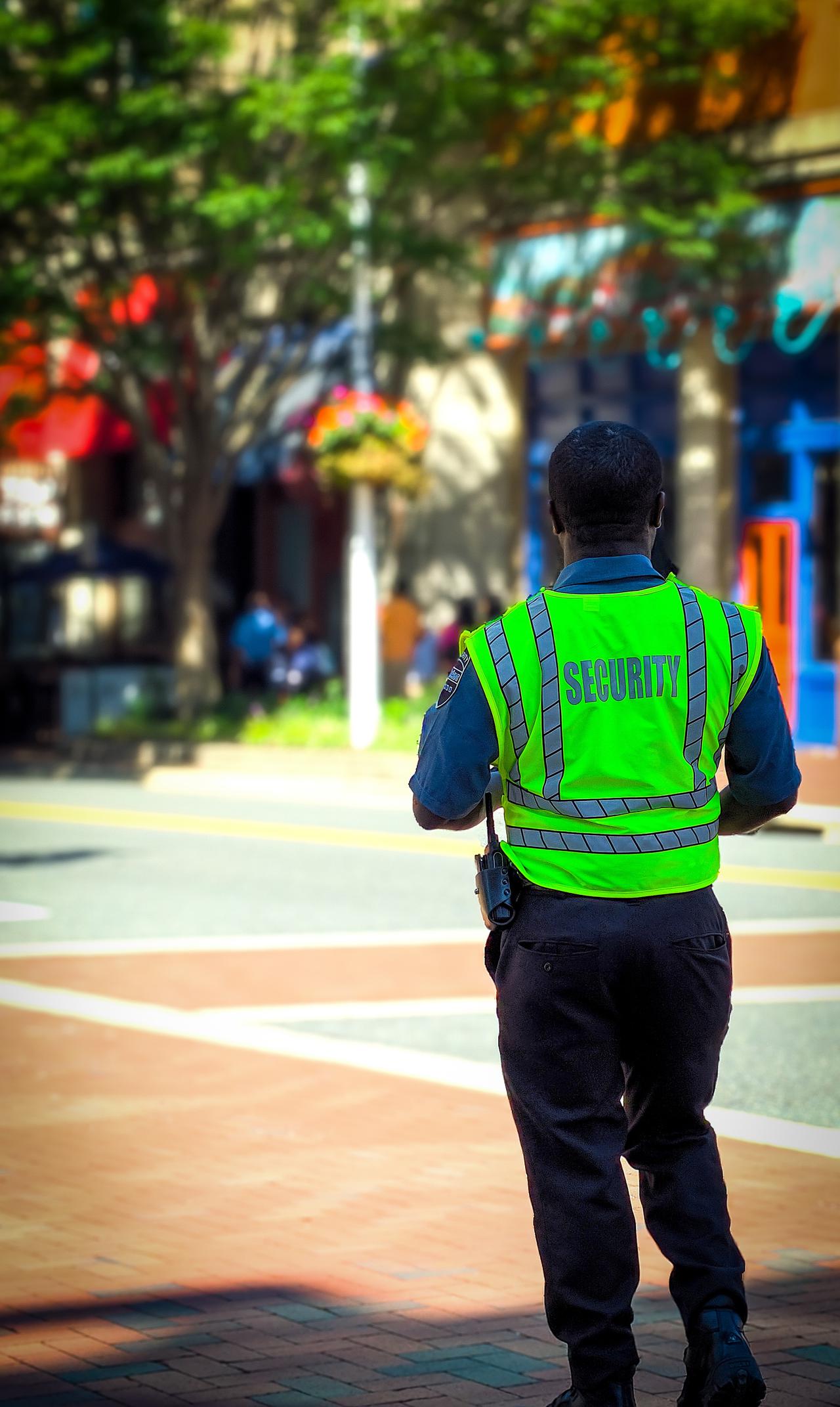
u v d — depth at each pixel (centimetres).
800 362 8162
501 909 1208
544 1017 1204
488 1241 1856
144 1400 1412
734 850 5512
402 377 9331
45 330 8100
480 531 9231
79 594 11844
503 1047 1233
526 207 8356
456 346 9200
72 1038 2933
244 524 10969
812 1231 1898
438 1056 2794
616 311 8356
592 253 8431
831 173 7600
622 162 8125
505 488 9131
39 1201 2011
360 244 7556
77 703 9844
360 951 3775
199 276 7781
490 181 8162
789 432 8212
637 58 7800
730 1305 1212
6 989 3356
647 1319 1608
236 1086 2592
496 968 1244
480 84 7281
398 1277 1738
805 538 8175
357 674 7675
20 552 11806
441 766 1215
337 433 7462
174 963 3628
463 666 1223
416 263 7812
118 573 10219
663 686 1209
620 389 8825
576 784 1205
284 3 7844
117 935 3972
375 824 6144
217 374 8588
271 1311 1634
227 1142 2278
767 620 8294
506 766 1227
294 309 8106
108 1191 2050
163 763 8175
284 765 7644
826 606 8112
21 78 7425
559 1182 1206
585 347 8706
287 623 9575
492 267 8881
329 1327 1591
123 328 8125
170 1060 2766
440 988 3375
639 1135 1266
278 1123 2373
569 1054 1204
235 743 8006
